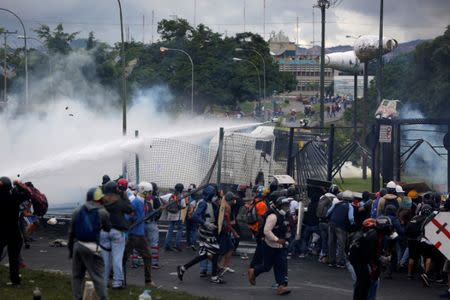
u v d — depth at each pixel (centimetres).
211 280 1642
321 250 1975
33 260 1862
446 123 2481
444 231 1262
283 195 1711
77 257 1207
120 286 1442
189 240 2122
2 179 1408
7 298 1304
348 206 1834
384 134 2527
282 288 1523
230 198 1641
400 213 1791
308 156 2739
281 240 1516
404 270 1836
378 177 2583
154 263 1795
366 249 1268
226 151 2562
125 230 1429
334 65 7675
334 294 1543
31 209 2033
